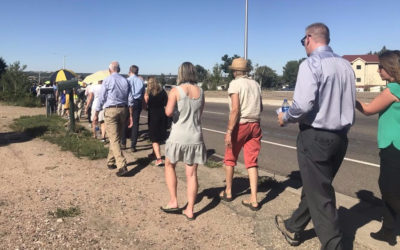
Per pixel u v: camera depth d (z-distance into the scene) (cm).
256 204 437
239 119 434
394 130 315
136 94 758
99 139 896
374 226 388
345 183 587
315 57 300
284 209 440
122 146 794
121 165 567
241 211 435
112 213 424
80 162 661
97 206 444
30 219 399
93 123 927
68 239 355
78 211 423
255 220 409
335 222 305
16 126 1112
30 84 2508
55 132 997
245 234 375
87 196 479
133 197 478
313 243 356
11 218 400
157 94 634
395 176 316
